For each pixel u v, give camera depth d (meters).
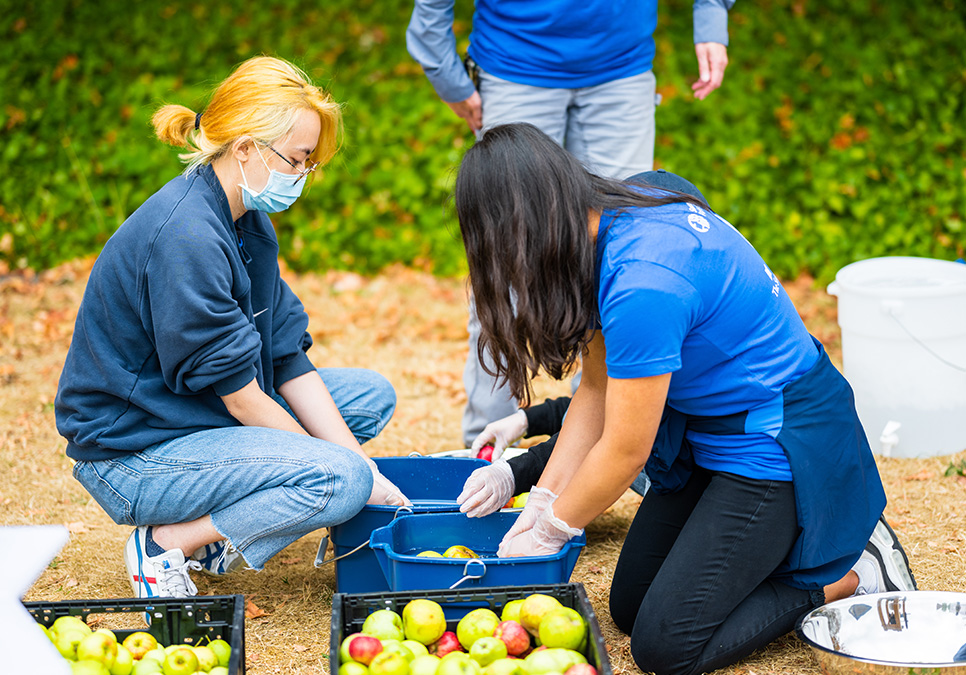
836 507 2.61
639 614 2.57
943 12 6.69
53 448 4.41
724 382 2.56
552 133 4.15
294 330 3.26
